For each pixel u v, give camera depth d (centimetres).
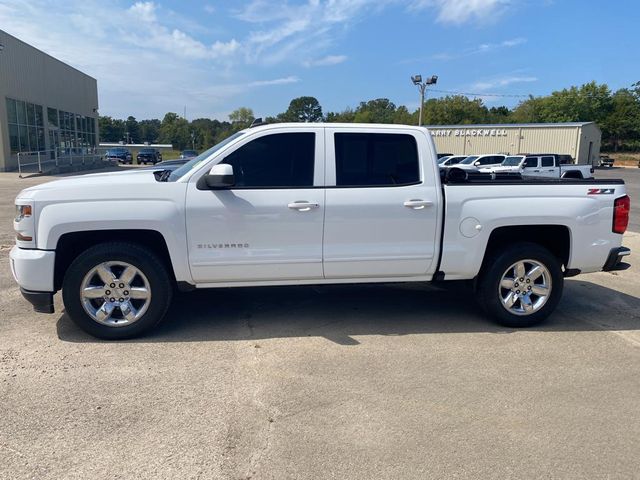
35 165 3316
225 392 357
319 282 476
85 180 457
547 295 498
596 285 677
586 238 495
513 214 479
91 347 432
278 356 420
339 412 334
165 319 506
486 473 275
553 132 4522
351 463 281
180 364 401
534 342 462
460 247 480
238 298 579
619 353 440
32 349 427
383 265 473
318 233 459
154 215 433
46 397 346
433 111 7262
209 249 448
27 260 427
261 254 454
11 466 274
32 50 3416
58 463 278
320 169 459
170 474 270
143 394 353
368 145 469
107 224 430
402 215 466
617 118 7369
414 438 306
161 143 12812
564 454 293
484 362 416
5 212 1263
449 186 475
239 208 444
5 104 3000
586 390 371
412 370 398
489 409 341
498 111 9594
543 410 341
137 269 440
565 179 524
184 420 321
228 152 452
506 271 490
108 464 277
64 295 436
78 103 4403
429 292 616
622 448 300
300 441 301
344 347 441
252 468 276
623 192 505
